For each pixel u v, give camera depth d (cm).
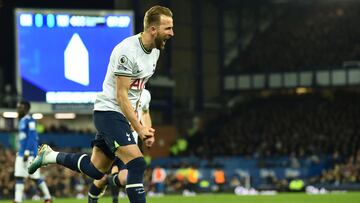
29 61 2892
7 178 3161
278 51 5816
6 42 5094
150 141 805
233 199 2305
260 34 6044
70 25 2884
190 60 5778
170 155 4981
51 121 4616
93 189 1000
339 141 4491
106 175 989
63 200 2433
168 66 5572
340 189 3609
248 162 4359
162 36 817
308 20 5953
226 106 5816
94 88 2891
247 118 5362
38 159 958
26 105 1623
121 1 4856
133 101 844
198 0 5828
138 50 817
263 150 4616
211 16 5959
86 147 4247
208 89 5881
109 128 827
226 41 6031
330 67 5400
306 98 5641
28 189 2962
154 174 3525
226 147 4800
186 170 3709
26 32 2884
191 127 5681
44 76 2895
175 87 5634
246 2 5934
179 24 5688
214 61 5950
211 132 5316
